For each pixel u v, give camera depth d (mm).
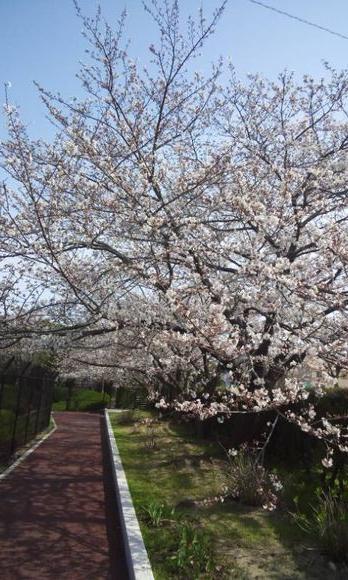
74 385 32219
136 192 7992
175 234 7539
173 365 10852
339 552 4949
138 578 4309
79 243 8219
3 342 10578
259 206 7043
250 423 9234
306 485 7617
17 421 11383
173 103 9281
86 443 14125
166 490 7547
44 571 4762
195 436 13211
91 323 8539
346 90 9375
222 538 5488
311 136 9438
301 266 6594
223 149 8750
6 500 7230
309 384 6598
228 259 7863
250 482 6906
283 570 4703
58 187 8148
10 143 8227
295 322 6820
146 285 8430
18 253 8133
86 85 9008
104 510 7098
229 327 6340
